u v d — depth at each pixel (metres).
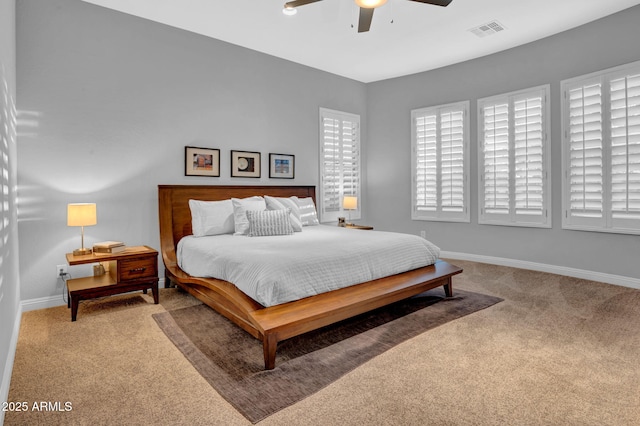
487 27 3.96
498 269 4.57
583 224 4.00
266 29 4.00
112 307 3.21
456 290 3.67
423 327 2.71
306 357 2.24
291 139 5.08
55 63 3.23
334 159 5.65
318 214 5.48
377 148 6.04
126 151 3.65
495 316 2.92
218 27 3.94
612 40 3.70
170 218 3.87
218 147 4.32
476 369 2.06
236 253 2.76
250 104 4.61
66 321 2.86
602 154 3.81
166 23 3.85
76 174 3.36
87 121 3.41
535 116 4.37
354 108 5.93
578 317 2.87
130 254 3.15
